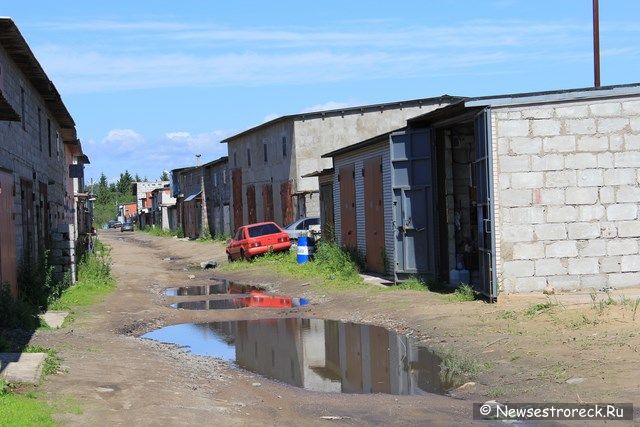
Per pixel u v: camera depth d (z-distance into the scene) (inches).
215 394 411.2
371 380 460.8
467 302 679.7
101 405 354.0
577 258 666.8
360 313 717.9
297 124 1667.1
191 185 3009.4
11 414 315.3
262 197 1964.8
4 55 745.6
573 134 665.6
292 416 367.2
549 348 467.2
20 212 770.2
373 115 1676.9
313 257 1226.0
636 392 366.0
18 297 726.5
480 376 438.0
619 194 668.7
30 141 894.4
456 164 844.6
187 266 1583.4
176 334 660.1
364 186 1052.5
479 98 661.9
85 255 1160.8
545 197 664.4
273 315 752.3
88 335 601.6
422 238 841.5
